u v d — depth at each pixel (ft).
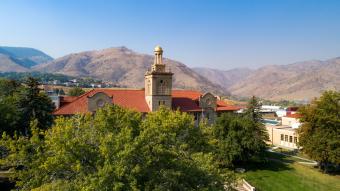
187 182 94.73
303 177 209.77
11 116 202.90
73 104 233.55
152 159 84.12
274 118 497.05
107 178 73.46
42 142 88.12
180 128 124.57
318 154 210.18
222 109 295.89
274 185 193.36
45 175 84.02
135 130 90.94
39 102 220.02
